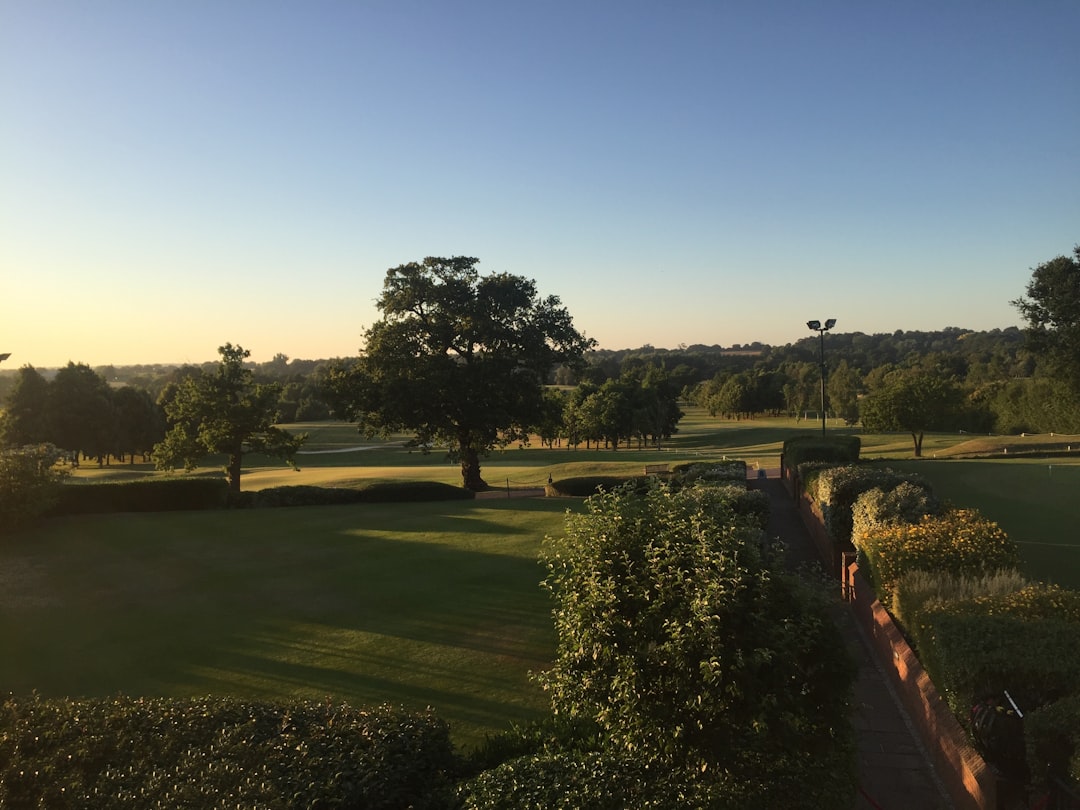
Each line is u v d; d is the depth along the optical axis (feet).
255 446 103.35
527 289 111.45
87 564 55.93
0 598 46.37
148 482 83.97
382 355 106.52
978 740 19.48
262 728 17.95
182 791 14.65
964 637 22.00
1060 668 20.21
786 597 17.95
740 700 16.56
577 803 15.38
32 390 195.83
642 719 17.21
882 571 32.73
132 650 36.47
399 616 41.01
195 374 107.04
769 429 265.95
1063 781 16.71
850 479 49.70
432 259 108.17
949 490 76.38
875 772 22.81
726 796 16.14
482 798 15.62
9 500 66.33
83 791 15.10
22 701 20.63
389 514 78.79
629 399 232.94
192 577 51.70
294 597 45.85
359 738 17.28
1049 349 161.27
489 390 105.60
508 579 48.29
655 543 18.61
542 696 29.32
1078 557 48.49
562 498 91.20
